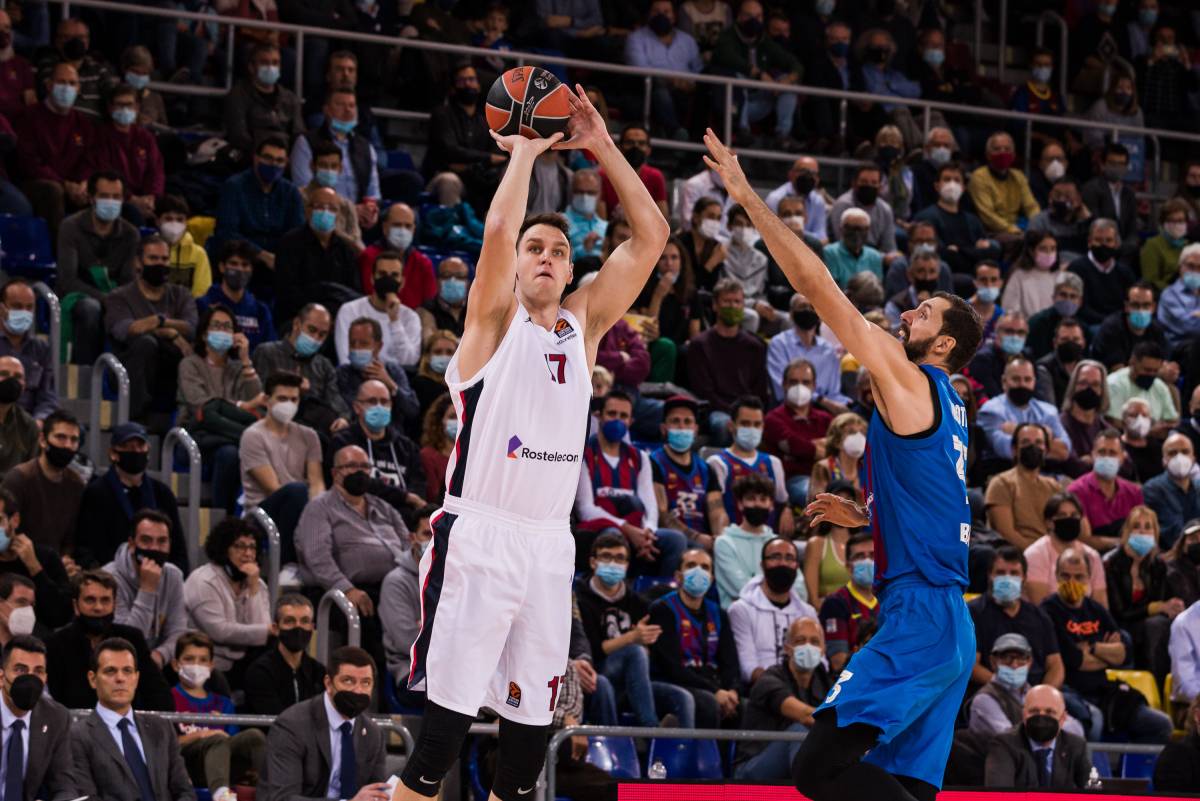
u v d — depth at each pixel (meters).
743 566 15.59
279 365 16.41
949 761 13.70
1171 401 19.64
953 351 7.85
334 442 15.52
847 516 8.22
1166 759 13.60
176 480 15.72
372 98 22.45
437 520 6.78
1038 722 13.30
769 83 23.02
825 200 22.22
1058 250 22.53
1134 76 26.75
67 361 16.42
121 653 11.53
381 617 13.93
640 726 13.78
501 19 23.23
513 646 6.77
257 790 11.97
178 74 21.09
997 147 23.08
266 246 18.78
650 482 16.09
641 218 7.17
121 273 17.19
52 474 14.02
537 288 6.77
